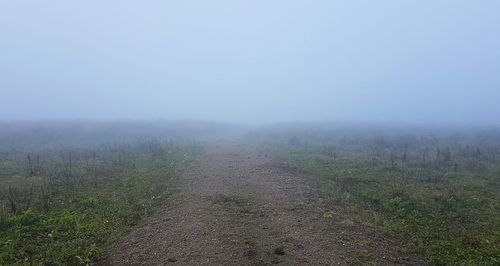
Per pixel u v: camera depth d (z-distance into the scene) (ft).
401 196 52.26
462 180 63.00
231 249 34.17
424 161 77.46
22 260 32.35
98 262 33.17
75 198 50.37
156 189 56.18
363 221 42.68
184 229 39.27
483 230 40.50
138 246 35.73
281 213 44.83
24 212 42.55
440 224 42.50
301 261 31.91
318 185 60.44
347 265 31.45
